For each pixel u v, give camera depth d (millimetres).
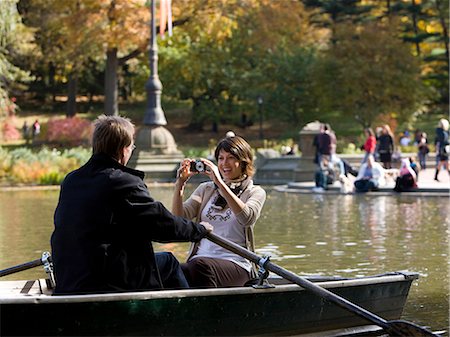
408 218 19359
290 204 23984
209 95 69000
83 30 51125
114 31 50906
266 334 7566
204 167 8117
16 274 11836
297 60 66250
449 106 72375
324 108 67125
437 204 23234
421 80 67250
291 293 7574
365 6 70250
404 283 8445
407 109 64938
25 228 17688
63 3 51906
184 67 64875
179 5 51656
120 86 84438
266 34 63375
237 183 8344
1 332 6434
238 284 8000
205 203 8391
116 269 6777
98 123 7008
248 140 67125
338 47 65312
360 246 14422
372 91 64125
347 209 21984
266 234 16281
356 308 7359
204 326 7168
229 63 67375
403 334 7250
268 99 66688
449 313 9117
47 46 58469
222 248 8125
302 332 7789
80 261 6746
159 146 40156
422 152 37312
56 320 6523
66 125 59438
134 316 6773
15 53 55531
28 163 37312
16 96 80688
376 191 27578
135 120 74812
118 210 6785
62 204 6906
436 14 70812
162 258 7660
